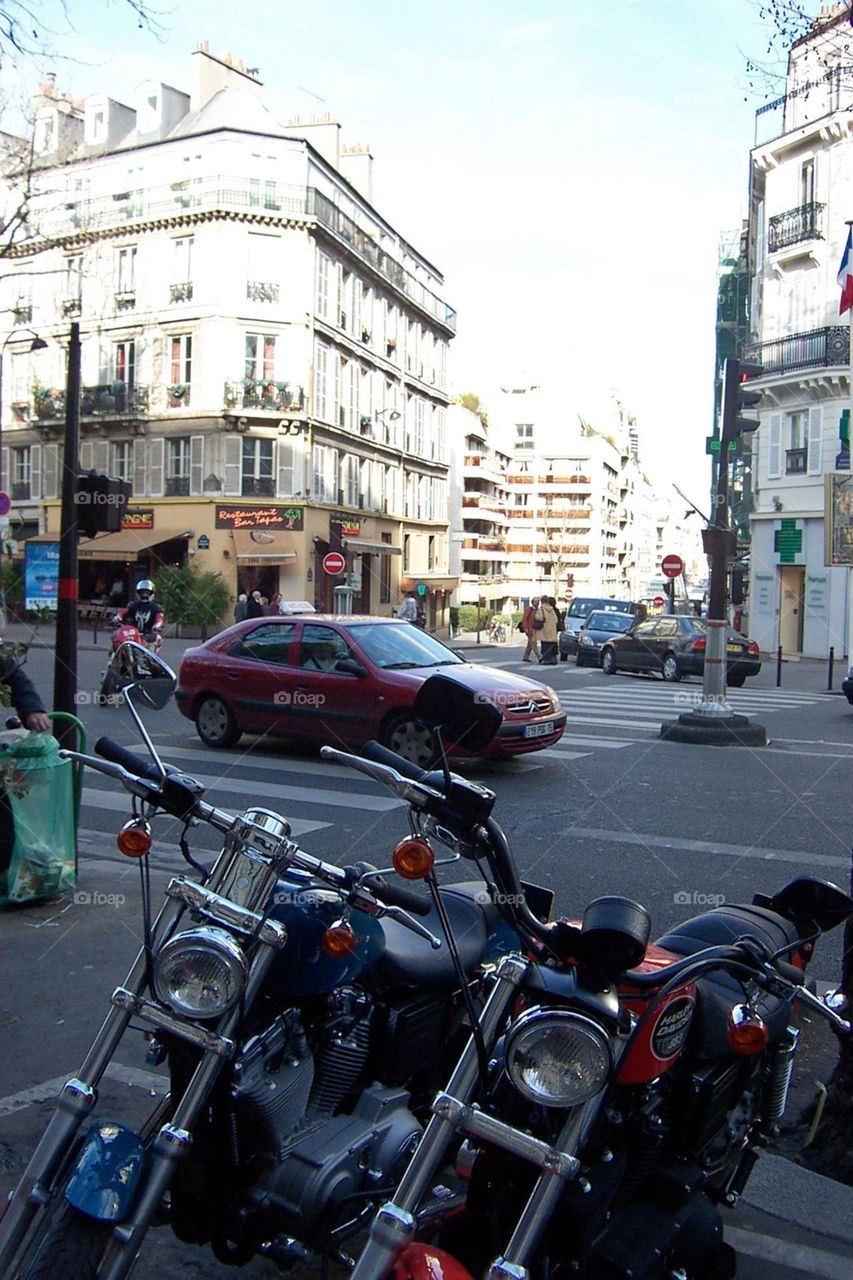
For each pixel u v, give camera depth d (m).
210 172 41.09
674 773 11.66
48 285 44.94
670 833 8.76
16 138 18.00
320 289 44.00
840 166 36.72
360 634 12.03
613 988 2.48
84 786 10.77
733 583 21.73
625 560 136.75
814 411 37.31
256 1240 2.72
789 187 38.69
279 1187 2.66
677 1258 2.73
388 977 2.93
